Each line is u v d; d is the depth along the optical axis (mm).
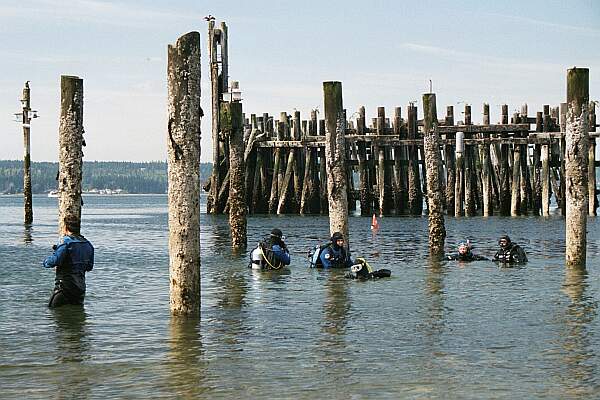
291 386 12781
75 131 23188
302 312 18984
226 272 26734
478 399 12094
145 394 12461
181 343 15695
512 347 15195
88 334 16641
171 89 16641
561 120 58406
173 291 17844
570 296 21109
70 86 23125
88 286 24062
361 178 61969
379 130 61625
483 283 23750
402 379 13109
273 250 27594
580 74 25562
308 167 63375
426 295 21500
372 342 15695
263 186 64812
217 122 62812
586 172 26156
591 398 12133
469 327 17078
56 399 12250
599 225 51719
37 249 39031
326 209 64062
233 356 14680
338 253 27594
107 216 89250
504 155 59250
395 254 33438
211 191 65000
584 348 15086
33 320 18234
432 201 31469
